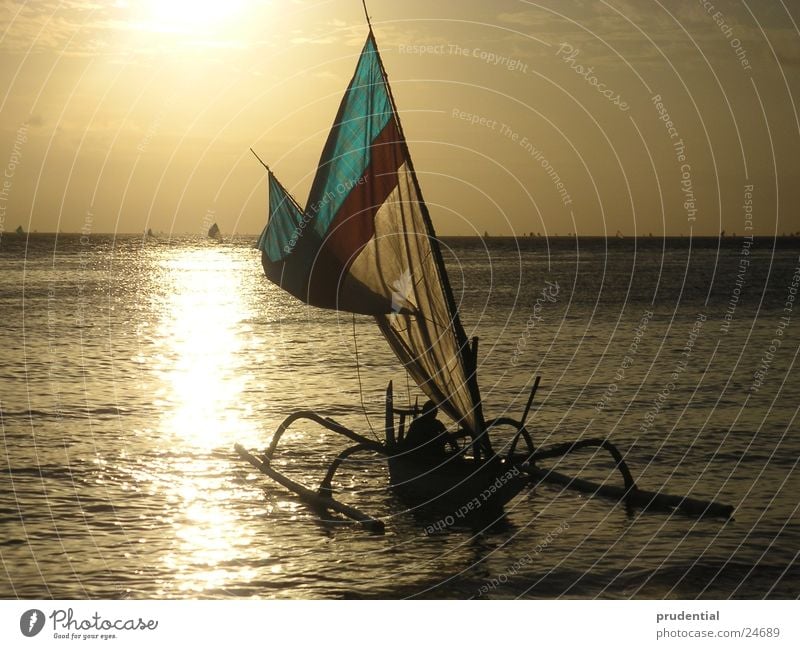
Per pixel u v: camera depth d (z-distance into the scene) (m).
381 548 13.91
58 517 14.85
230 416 23.38
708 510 15.52
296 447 20.00
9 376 28.84
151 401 25.20
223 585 12.37
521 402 25.72
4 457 18.47
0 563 12.93
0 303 54.62
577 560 13.47
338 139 19.08
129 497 16.00
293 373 31.00
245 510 15.51
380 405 25.39
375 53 18.27
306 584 12.44
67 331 41.88
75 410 23.66
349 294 19.55
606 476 17.89
